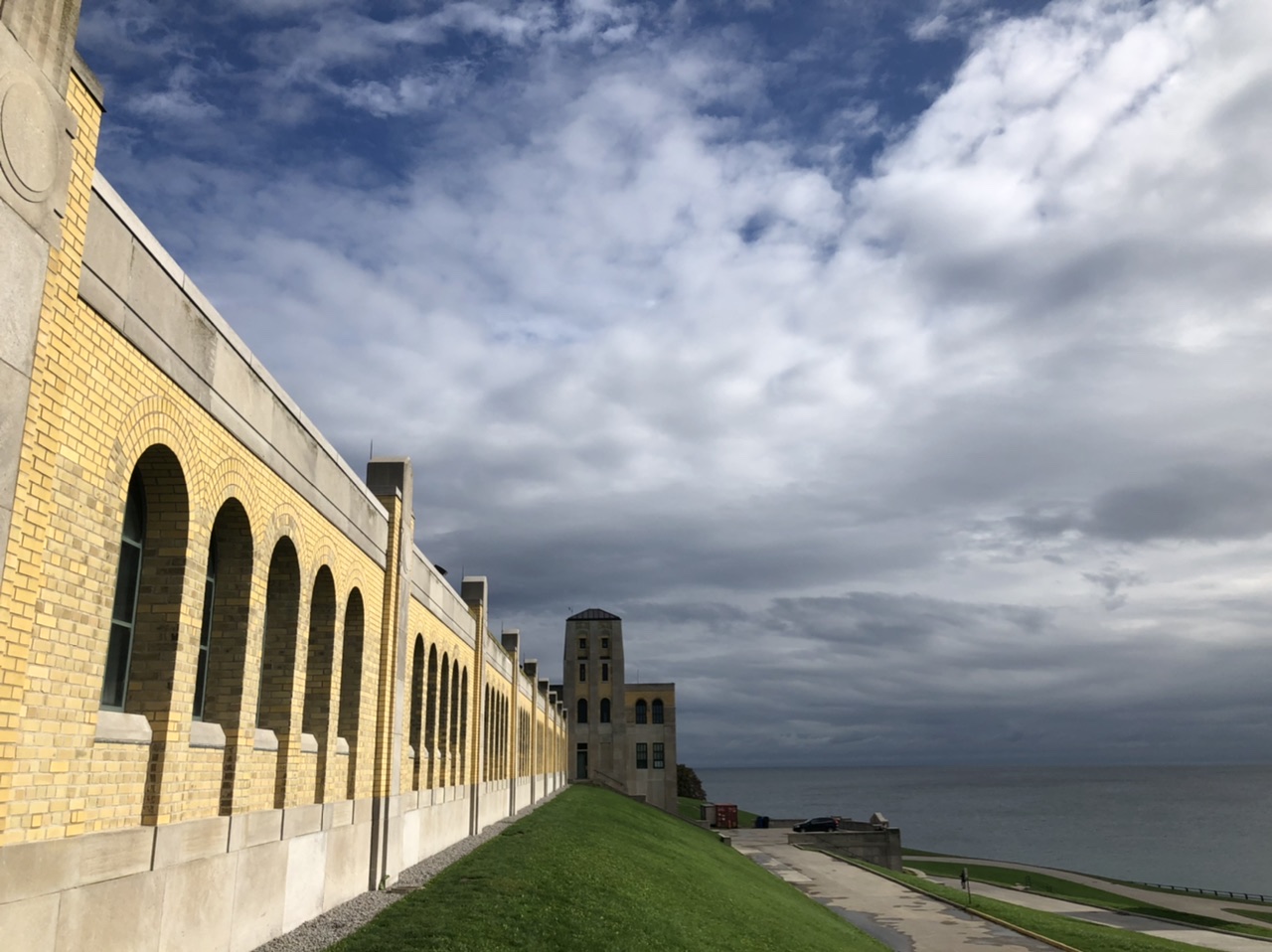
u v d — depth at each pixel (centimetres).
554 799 5344
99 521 818
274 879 1240
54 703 758
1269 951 3806
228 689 1130
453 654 2664
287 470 1283
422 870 1988
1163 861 10819
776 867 5606
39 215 706
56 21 724
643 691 9306
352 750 1645
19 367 684
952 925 3469
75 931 783
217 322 1049
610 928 1572
